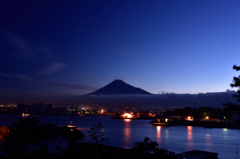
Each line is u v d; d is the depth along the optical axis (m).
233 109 24.88
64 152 37.31
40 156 35.03
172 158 38.19
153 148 38.19
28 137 52.16
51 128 60.47
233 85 24.97
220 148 101.44
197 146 107.88
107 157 39.50
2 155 34.41
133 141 121.75
